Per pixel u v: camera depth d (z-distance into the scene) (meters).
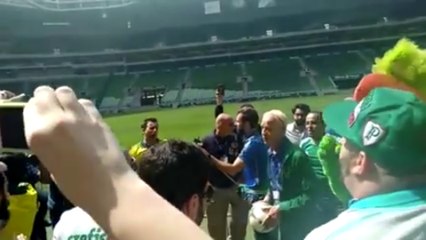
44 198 4.85
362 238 1.25
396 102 1.31
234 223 7.13
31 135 0.60
